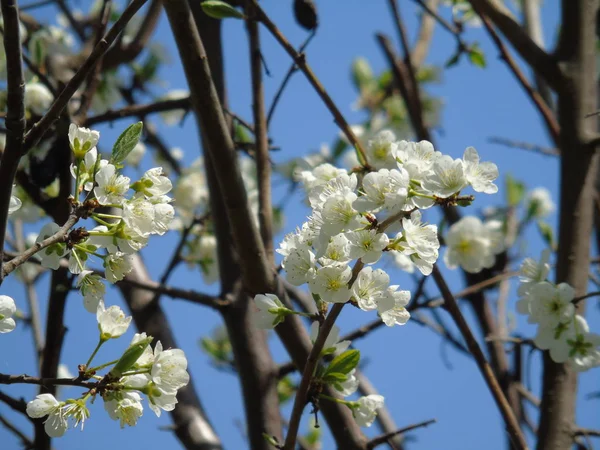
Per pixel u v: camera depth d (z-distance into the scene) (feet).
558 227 5.87
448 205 4.98
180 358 5.06
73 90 4.99
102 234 5.05
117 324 5.07
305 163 5.88
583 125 5.93
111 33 5.00
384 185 5.00
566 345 5.59
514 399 6.17
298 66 5.90
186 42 5.44
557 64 6.00
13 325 5.06
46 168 5.95
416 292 5.90
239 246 5.58
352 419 5.64
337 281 5.04
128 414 5.04
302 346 5.59
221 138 5.52
